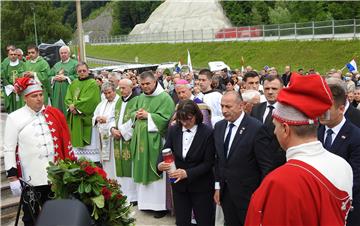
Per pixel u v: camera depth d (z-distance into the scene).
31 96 4.97
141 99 6.61
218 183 4.52
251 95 5.39
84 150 8.12
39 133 5.00
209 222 4.77
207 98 6.67
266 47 35.94
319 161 2.06
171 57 47.16
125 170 6.80
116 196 3.41
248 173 4.25
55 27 45.84
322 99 2.07
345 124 3.64
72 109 7.95
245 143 4.24
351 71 14.30
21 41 44.50
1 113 11.30
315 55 30.30
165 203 6.25
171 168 4.69
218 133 4.52
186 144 4.80
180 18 63.47
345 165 2.13
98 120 7.22
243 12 60.88
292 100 2.09
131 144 6.50
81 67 8.10
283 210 1.94
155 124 6.21
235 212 4.38
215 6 62.78
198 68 39.38
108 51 61.03
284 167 2.05
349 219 3.50
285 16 47.78
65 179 3.31
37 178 4.93
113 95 7.31
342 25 30.66
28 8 44.62
